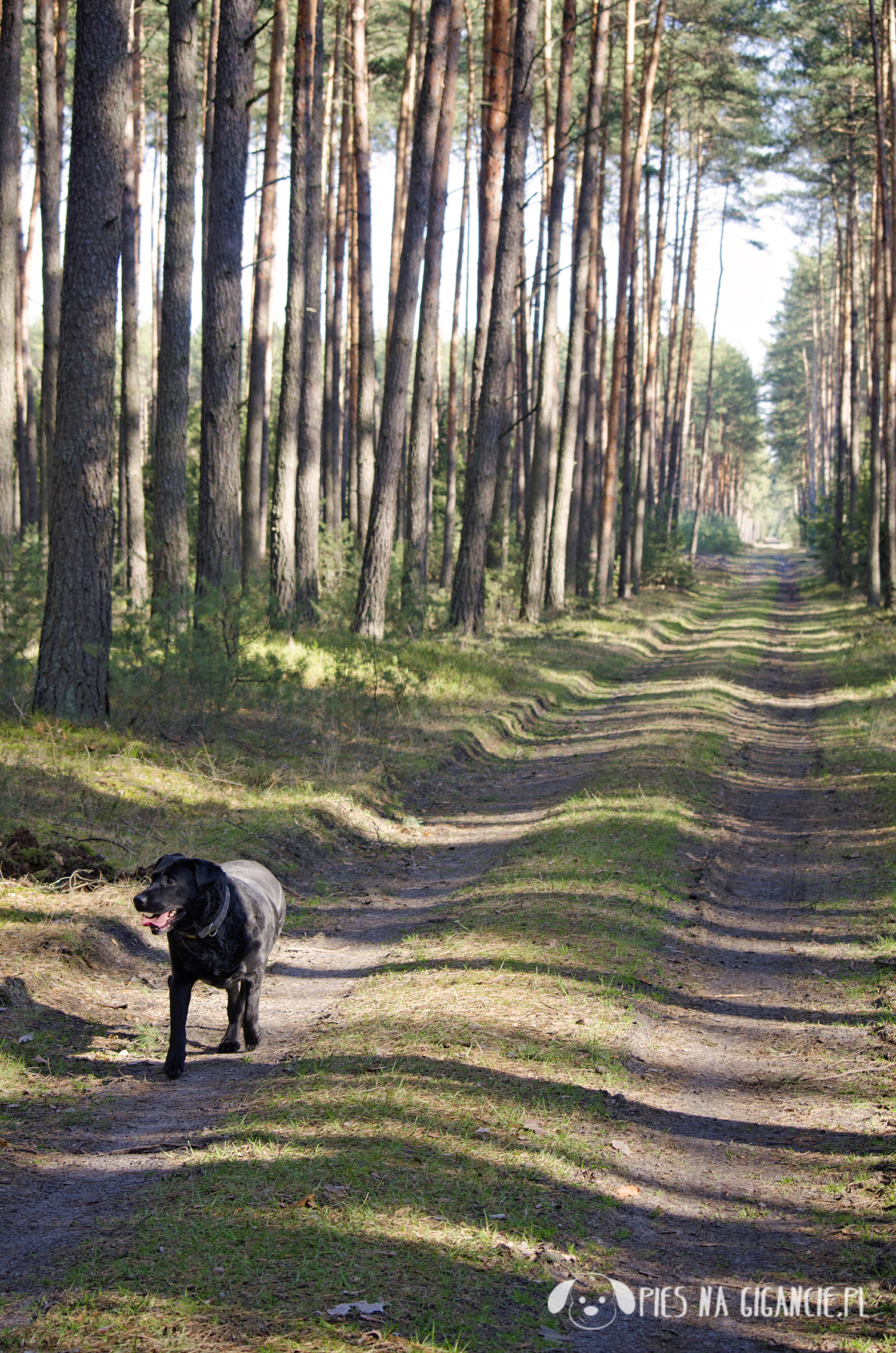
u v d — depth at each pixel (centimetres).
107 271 1139
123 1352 327
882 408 3997
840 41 3859
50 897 811
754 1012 699
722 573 6488
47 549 1559
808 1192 472
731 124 4750
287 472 2109
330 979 763
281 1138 489
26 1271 382
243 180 1616
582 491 3784
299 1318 347
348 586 2297
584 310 3058
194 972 588
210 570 1662
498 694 1938
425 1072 567
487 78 2766
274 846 998
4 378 1845
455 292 3647
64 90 2762
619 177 4066
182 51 1614
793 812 1287
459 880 1014
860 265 5291
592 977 721
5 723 1125
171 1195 436
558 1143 498
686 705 1995
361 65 2488
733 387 10850
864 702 1991
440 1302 364
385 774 1338
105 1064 604
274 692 1416
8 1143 494
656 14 3600
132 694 1280
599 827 1124
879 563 3694
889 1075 584
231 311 1630
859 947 799
